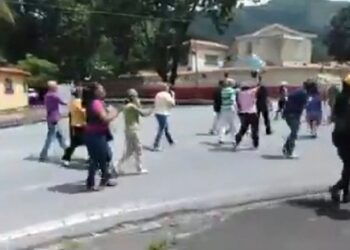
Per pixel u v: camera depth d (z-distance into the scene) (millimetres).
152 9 56344
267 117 20562
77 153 15797
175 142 18641
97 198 10742
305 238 8758
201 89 55562
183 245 8414
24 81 39844
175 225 9531
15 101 38312
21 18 56469
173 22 56094
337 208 10633
